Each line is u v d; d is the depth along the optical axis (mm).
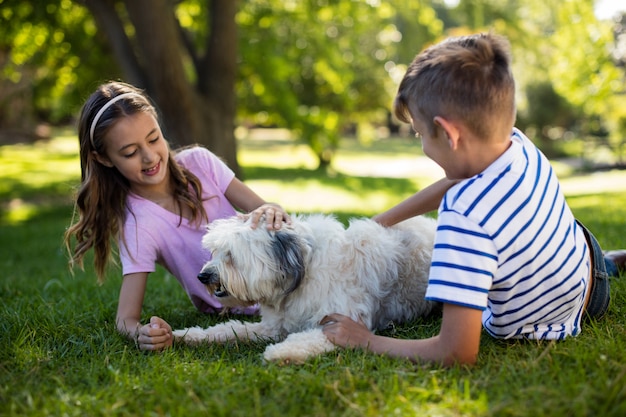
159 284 4848
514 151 2297
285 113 17531
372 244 2928
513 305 2416
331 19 14680
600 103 18531
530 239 2260
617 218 6668
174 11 11273
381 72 23625
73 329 3111
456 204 2236
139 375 2469
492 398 2072
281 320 2977
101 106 3148
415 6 13766
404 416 1951
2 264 7316
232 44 11359
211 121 11344
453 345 2268
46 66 14148
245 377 2328
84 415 2100
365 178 19359
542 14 17094
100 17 10078
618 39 22516
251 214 3012
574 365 2238
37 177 18969
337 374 2301
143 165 3150
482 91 2145
